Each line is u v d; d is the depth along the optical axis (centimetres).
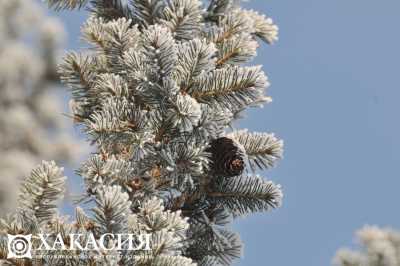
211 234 222
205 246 222
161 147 218
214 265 220
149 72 214
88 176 210
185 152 216
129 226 205
